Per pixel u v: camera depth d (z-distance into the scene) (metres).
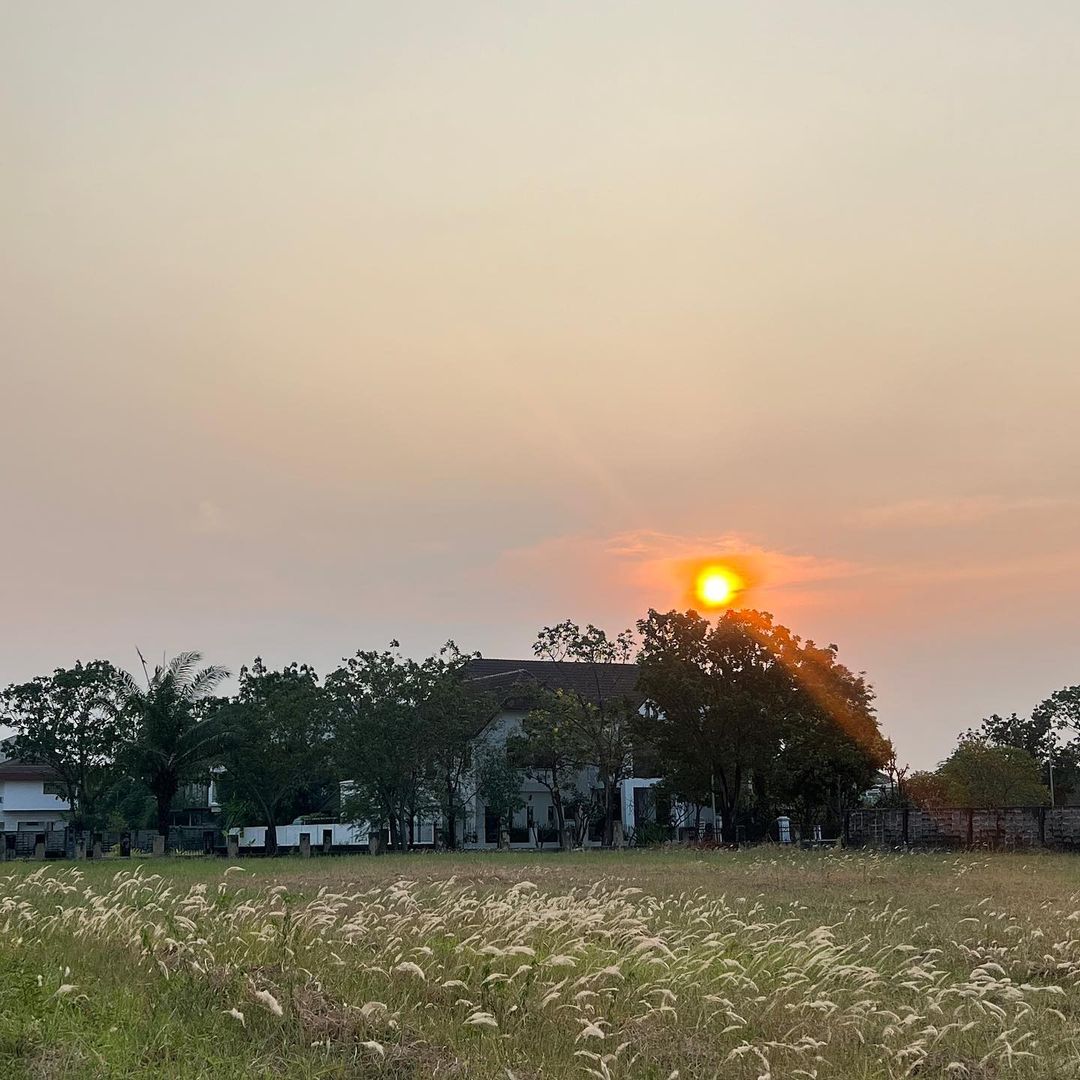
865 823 50.50
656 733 56.06
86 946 12.38
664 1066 9.10
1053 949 14.91
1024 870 30.95
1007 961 14.11
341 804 66.44
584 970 11.94
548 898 19.58
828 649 56.47
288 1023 9.35
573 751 58.19
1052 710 81.75
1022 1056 9.66
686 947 13.32
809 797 56.59
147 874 30.47
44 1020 8.72
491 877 27.91
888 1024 10.38
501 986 10.97
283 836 65.56
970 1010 11.25
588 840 66.00
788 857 38.75
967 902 21.17
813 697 55.09
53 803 85.06
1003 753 63.84
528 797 66.94
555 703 59.97
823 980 11.92
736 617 55.34
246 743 53.84
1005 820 44.16
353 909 17.89
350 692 58.12
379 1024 9.53
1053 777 78.44
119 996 9.80
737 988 11.35
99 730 62.72
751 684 54.97
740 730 54.84
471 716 59.00
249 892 21.77
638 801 69.12
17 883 22.44
